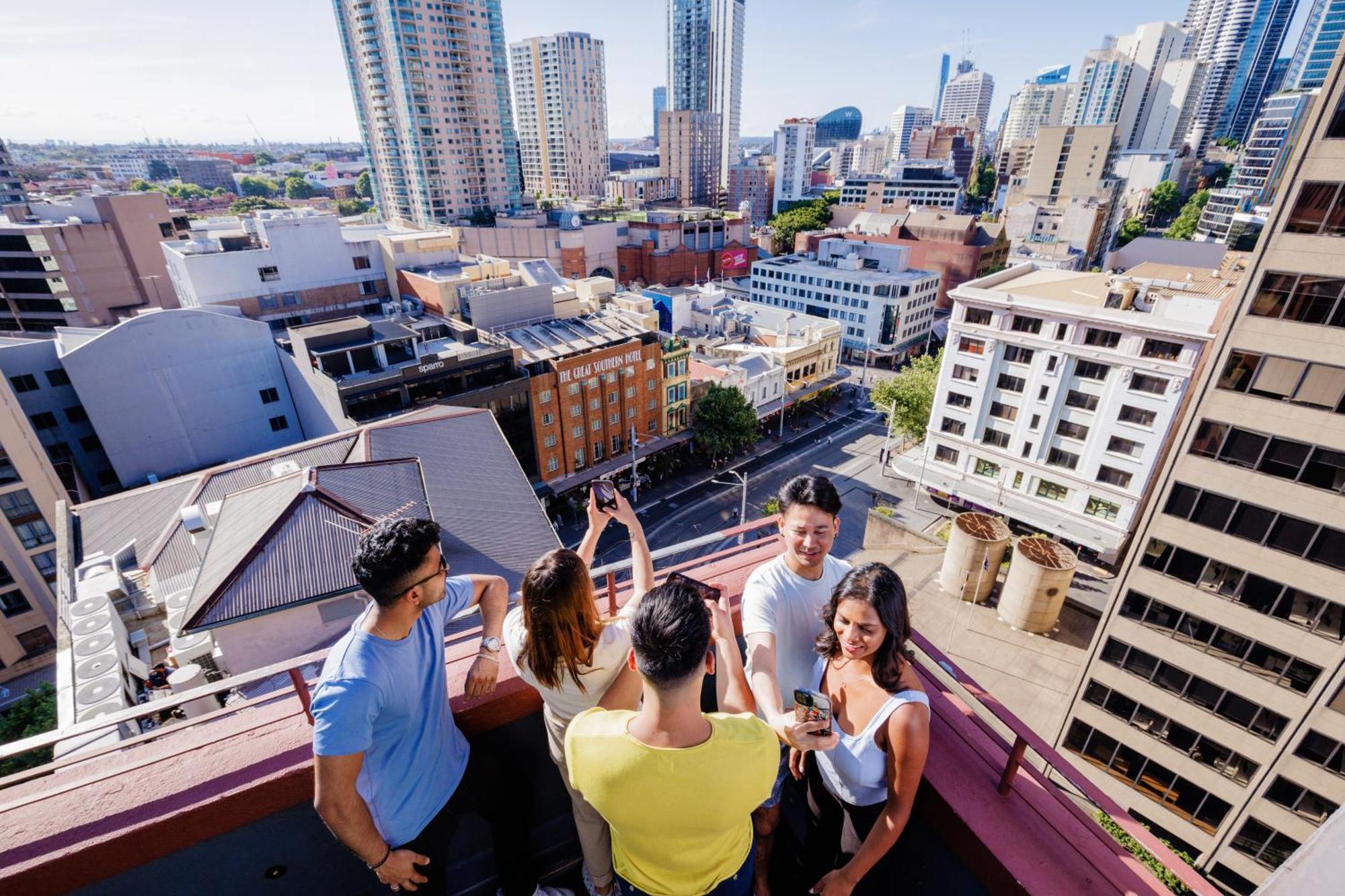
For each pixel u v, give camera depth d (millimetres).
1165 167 152875
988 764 3725
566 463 49281
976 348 40344
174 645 12930
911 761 2896
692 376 60062
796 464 57719
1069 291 39281
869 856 3016
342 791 2744
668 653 2355
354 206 198000
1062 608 32875
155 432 44781
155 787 3096
